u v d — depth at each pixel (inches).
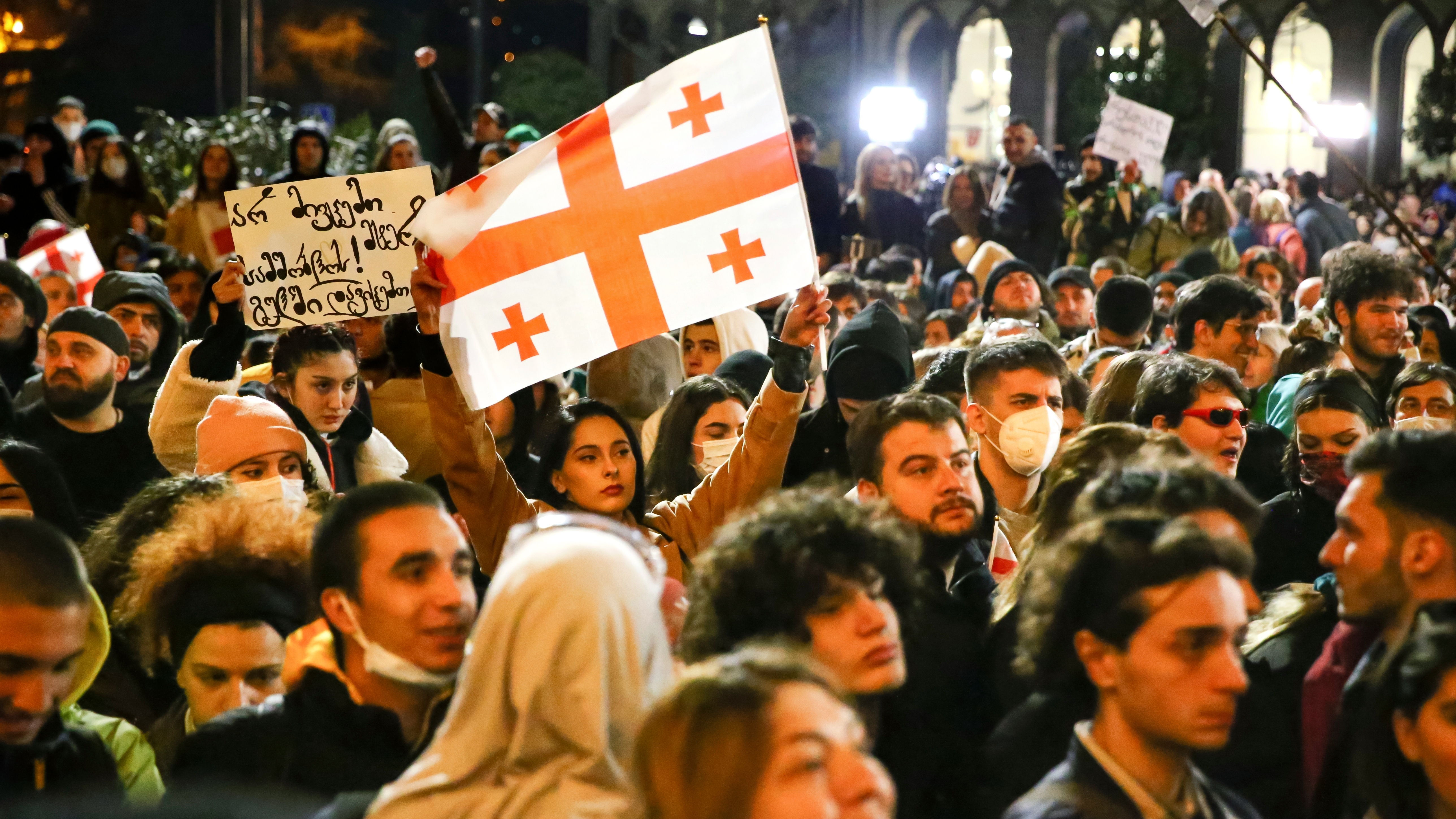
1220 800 91.9
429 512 99.8
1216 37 970.1
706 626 95.8
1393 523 104.0
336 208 182.4
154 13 925.2
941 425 133.1
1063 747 100.3
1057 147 894.4
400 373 203.9
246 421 156.6
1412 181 917.8
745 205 152.8
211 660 112.7
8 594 92.4
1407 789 89.7
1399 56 973.8
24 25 925.8
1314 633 119.0
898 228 476.7
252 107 778.2
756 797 63.9
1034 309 294.0
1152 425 159.8
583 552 78.5
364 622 97.7
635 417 216.5
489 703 78.4
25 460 149.7
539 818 75.7
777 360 147.3
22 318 237.0
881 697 100.3
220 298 179.3
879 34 1039.6
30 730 94.2
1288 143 989.8
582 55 1074.1
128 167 445.1
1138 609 86.0
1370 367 217.3
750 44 153.7
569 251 150.5
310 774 96.2
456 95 1024.2
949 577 137.0
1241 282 219.0
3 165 512.4
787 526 96.1
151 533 132.2
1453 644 86.6
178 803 82.0
